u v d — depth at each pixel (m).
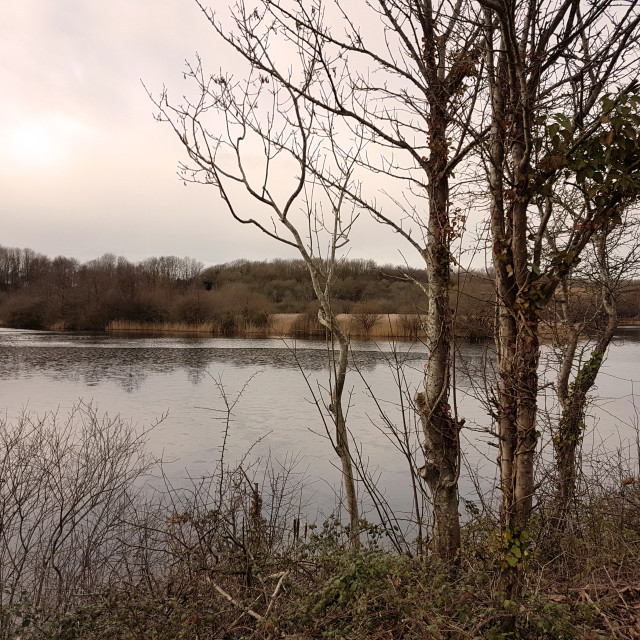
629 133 3.10
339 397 6.12
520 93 3.48
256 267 81.50
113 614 4.38
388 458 11.71
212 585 4.84
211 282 75.44
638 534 5.70
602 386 19.66
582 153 3.32
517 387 3.54
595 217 3.34
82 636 4.23
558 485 6.27
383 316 36.94
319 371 25.94
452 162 5.03
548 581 4.45
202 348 37.59
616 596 4.05
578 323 7.26
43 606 5.34
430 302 5.42
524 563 3.52
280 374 25.02
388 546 6.75
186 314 58.09
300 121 5.27
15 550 6.87
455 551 5.01
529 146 3.40
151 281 65.81
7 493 7.75
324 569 4.75
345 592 3.93
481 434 12.38
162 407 17.36
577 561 4.84
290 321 52.91
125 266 76.38
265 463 11.42
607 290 6.91
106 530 6.54
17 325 65.25
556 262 3.40
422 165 5.29
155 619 4.32
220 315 55.09
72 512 7.38
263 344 40.81
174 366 27.91
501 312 3.72
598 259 7.00
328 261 6.34
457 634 3.34
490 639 3.24
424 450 5.43
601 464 8.61
